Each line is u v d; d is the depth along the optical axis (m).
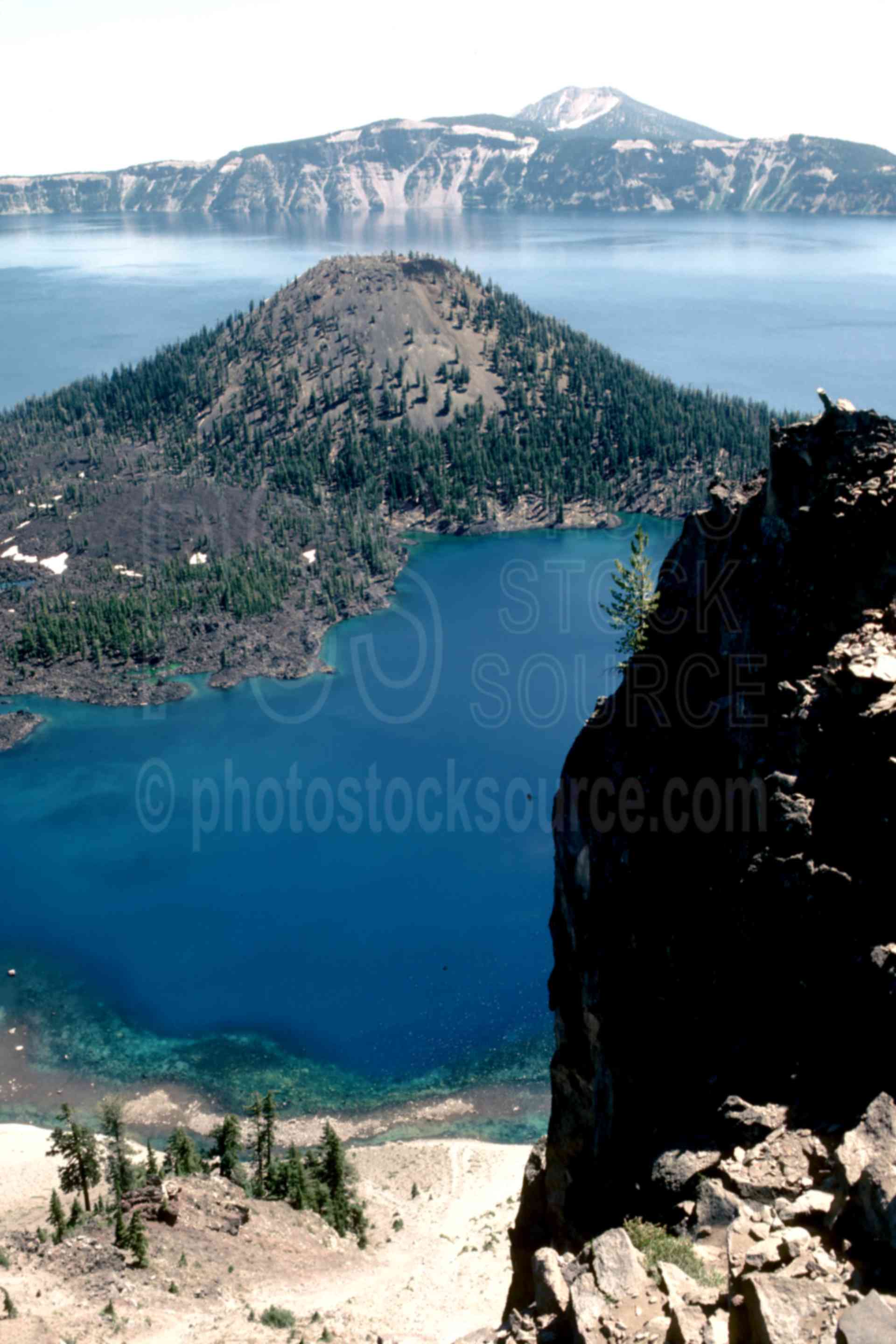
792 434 45.47
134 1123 120.25
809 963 35.81
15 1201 101.06
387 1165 109.44
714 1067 37.59
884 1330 20.55
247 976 150.38
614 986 45.59
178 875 177.50
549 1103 122.25
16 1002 145.25
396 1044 134.75
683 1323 23.83
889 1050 31.66
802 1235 24.91
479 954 153.88
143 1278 64.25
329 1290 72.50
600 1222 42.03
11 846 187.50
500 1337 28.31
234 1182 92.06
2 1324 53.38
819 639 42.91
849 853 36.25
